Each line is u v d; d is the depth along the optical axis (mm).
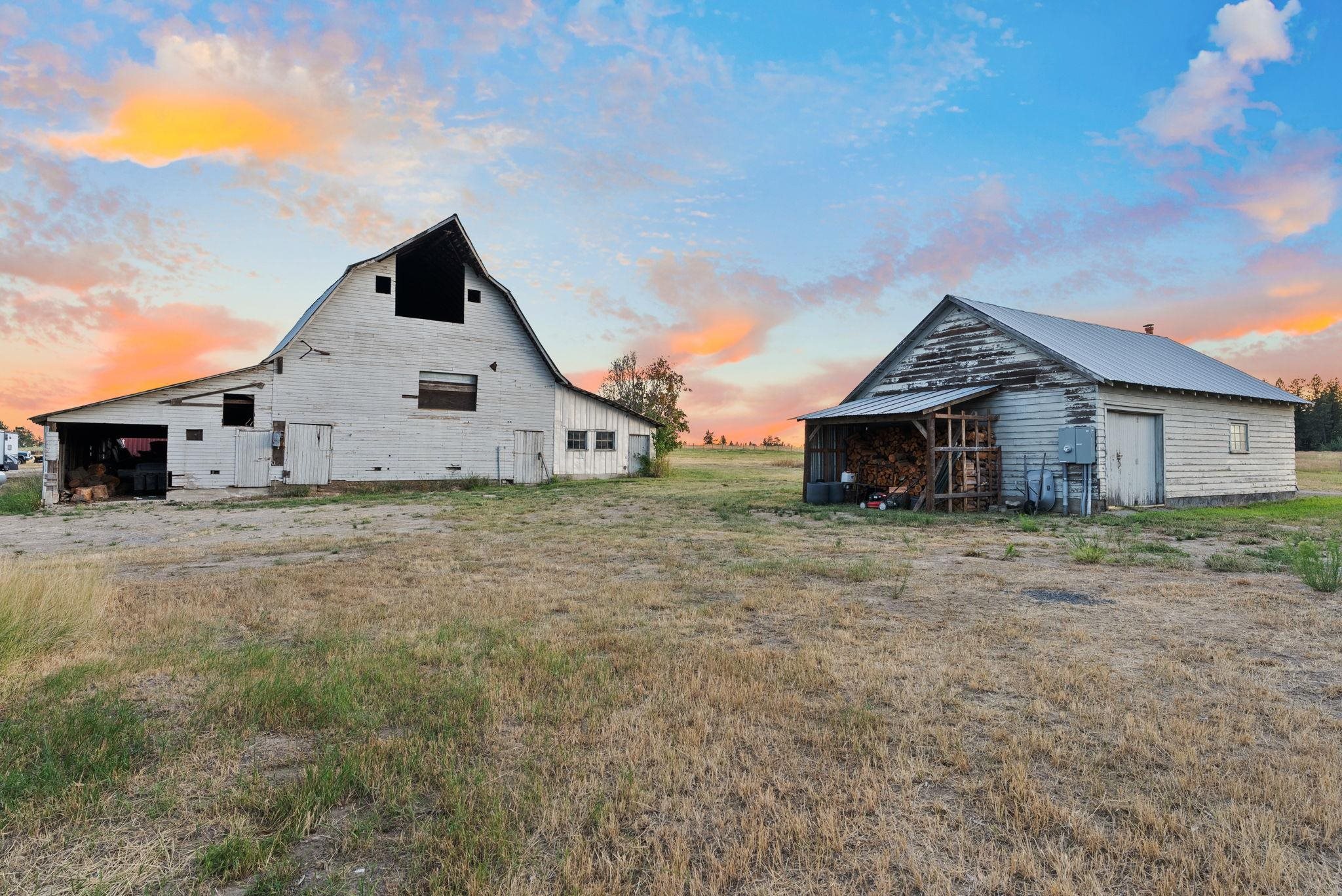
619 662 5082
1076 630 5871
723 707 4191
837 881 2596
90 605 6086
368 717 4031
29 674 4812
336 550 11188
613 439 30766
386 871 2688
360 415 24406
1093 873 2623
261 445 22844
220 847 2736
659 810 3090
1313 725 3914
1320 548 10180
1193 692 4445
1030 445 17594
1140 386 16766
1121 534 12312
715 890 2533
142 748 3656
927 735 3828
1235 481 20062
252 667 4953
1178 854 2697
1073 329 21141
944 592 7555
